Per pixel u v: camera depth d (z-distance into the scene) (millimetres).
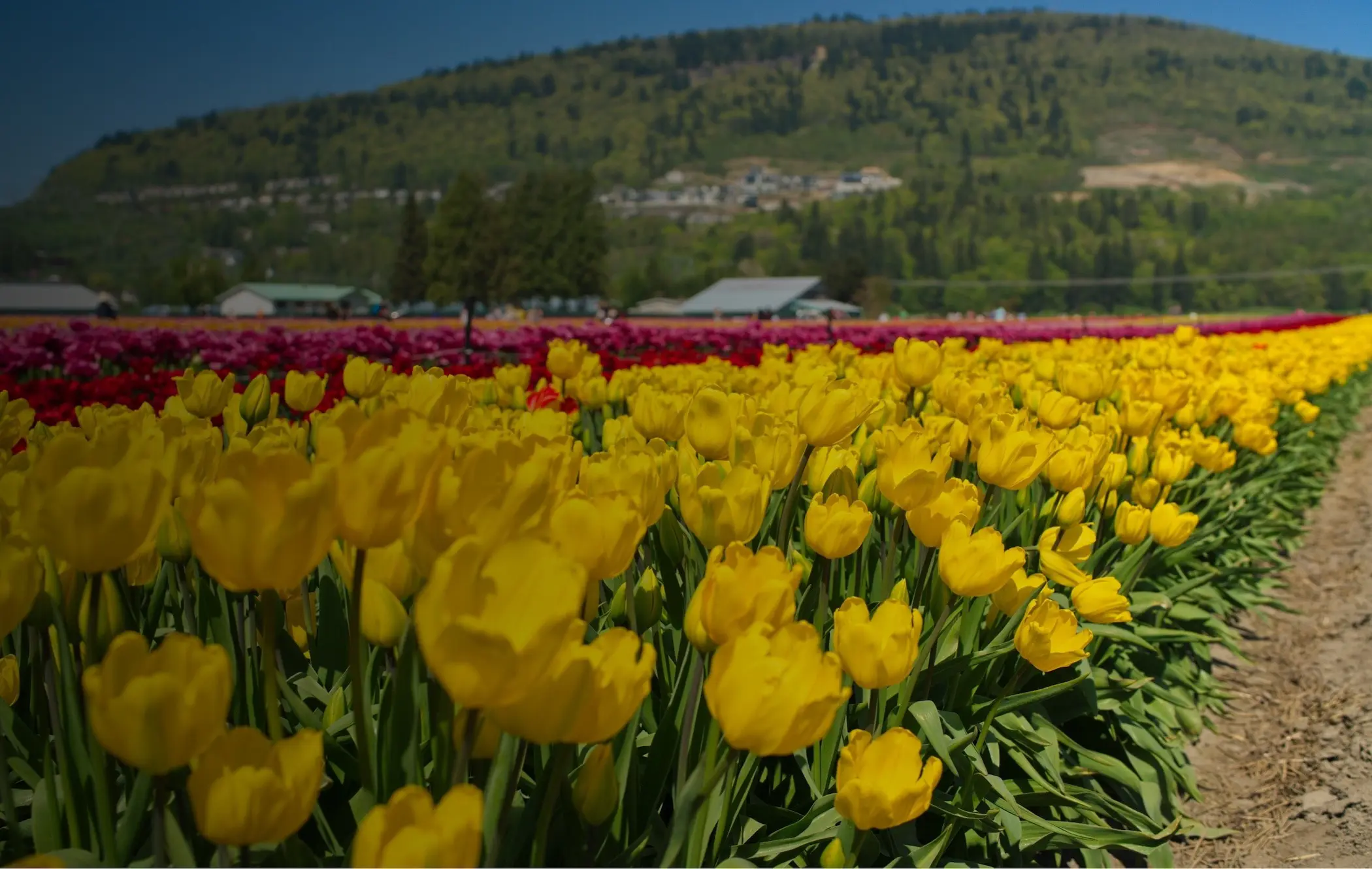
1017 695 2779
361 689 1635
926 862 2346
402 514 1415
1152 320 67875
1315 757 4582
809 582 2711
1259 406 6168
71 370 10086
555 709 1310
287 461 1343
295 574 1348
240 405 3324
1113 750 4137
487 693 1222
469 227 108812
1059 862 3338
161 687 1231
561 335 14828
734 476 2008
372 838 1195
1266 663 5906
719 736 1819
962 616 2836
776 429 2438
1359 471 12641
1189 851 3938
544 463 1529
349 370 3555
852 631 1823
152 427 1916
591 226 115750
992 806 2777
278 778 1283
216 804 1262
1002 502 3586
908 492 2385
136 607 2441
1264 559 7332
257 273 170500
